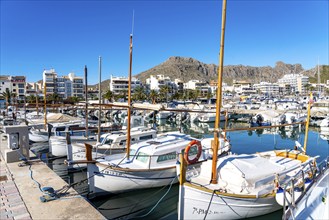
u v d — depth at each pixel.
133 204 12.52
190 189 8.87
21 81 108.25
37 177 11.88
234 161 10.78
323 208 6.65
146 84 145.38
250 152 23.66
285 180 10.84
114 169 11.98
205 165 10.99
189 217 8.99
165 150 13.38
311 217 6.32
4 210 8.43
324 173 9.31
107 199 12.51
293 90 173.25
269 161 11.82
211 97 113.88
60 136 21.62
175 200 12.71
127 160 13.67
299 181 10.05
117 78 128.62
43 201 9.10
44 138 25.16
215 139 9.85
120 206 12.30
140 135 17.97
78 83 122.25
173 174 13.37
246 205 9.48
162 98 100.94
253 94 159.88
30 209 8.52
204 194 8.95
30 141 24.67
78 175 16.70
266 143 28.36
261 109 63.00
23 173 12.45
